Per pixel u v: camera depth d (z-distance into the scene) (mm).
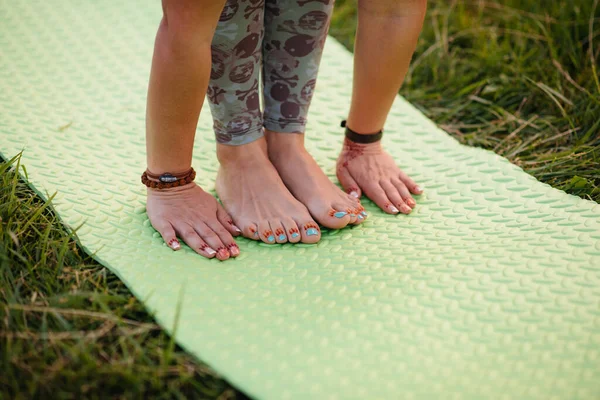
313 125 1860
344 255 1424
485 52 2197
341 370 1143
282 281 1347
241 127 1471
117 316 1225
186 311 1244
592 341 1182
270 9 1401
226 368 1132
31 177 1552
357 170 1617
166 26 1183
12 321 1191
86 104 1860
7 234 1363
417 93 2096
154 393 1116
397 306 1278
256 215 1476
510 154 1803
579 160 1745
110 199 1528
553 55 2105
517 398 1092
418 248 1436
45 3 2275
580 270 1334
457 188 1623
